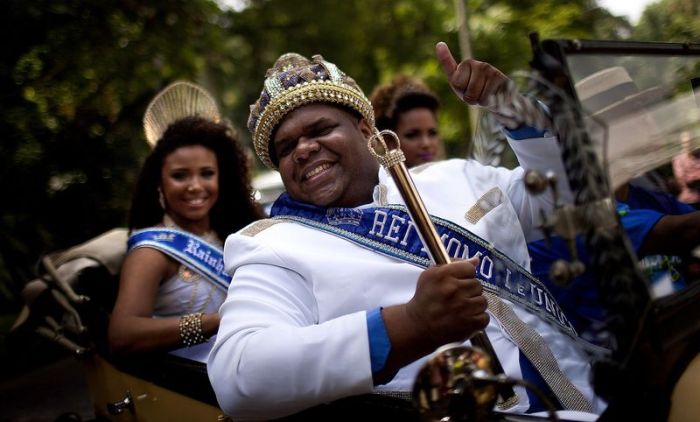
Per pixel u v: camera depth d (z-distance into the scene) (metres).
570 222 1.14
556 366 1.53
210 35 8.40
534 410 1.54
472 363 1.08
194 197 2.68
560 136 1.14
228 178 2.83
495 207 1.53
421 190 1.83
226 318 1.55
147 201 2.77
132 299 2.35
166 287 2.50
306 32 10.83
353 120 1.82
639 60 1.41
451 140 7.87
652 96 1.41
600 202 1.10
